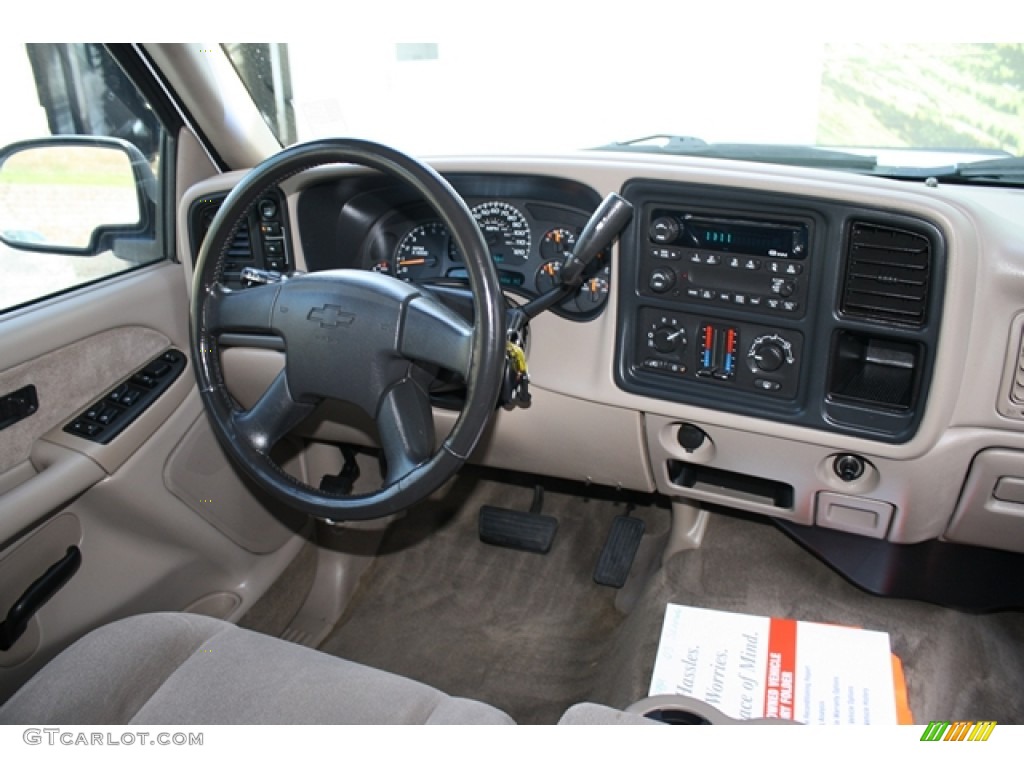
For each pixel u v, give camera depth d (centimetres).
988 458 127
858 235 120
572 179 134
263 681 102
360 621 189
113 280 154
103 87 152
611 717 91
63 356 138
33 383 133
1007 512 132
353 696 100
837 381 132
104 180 152
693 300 133
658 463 155
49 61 141
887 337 123
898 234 117
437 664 176
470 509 217
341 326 110
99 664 103
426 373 114
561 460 164
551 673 172
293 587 191
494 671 174
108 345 148
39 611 137
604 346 142
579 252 119
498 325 99
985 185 142
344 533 198
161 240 168
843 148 151
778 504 154
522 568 199
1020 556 148
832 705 113
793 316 128
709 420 139
